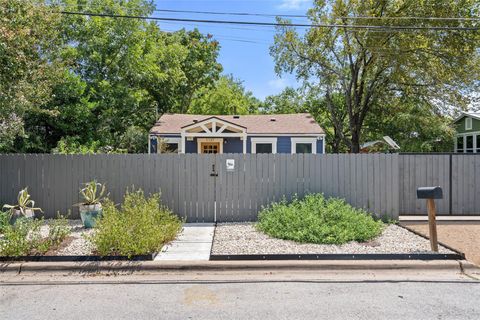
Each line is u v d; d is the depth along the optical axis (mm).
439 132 21266
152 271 5277
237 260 5484
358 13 16906
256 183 8523
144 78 20828
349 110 19891
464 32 15930
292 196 8508
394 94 20234
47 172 8430
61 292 4473
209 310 3926
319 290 4523
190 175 8508
